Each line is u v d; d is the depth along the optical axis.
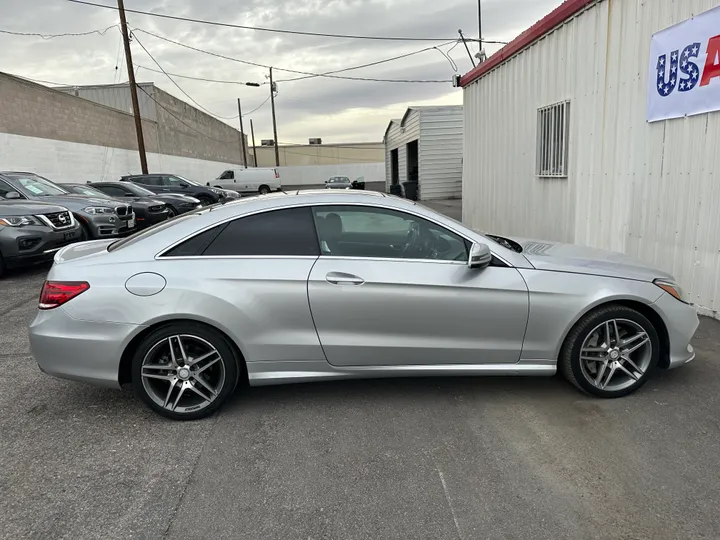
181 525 2.30
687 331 3.40
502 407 3.33
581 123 6.55
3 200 8.83
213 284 3.10
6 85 16.02
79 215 9.48
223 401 3.25
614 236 6.01
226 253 3.20
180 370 3.17
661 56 5.07
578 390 3.52
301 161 67.94
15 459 2.86
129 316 3.05
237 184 35.59
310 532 2.24
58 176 18.91
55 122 18.78
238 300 3.10
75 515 2.37
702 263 4.81
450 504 2.40
